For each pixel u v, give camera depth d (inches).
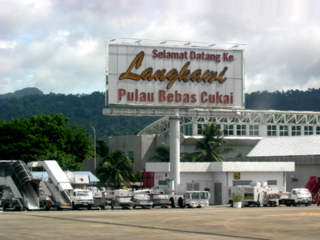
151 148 4463.6
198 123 4503.0
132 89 2443.4
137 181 4097.0
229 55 2583.7
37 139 3821.4
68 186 2191.2
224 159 3681.1
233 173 2709.2
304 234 1085.1
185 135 4623.5
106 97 2407.7
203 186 2731.3
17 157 3683.6
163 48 2491.4
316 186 2736.2
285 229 1186.6
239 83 2588.6
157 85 2475.4
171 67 2497.5
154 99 2468.0
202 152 3624.5
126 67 2440.9
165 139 4392.2
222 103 2556.6
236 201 2331.4
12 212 1979.6
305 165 3137.3
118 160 3629.4
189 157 3708.2
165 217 1582.2
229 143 4434.1
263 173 2795.3
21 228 1200.2
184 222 1378.0
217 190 2726.4
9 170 2234.3
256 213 1796.3
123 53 2442.2
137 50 2459.4
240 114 2605.8
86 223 1344.7
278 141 3722.9
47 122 4163.4
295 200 2409.0
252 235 1062.4
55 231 1127.0
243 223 1346.0
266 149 3698.3
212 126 3693.4
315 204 2672.2
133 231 1129.4
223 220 1450.5
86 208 2358.5
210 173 2775.6
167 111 2508.6
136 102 2442.2
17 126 3777.1
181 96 2502.5
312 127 5137.8
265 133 4862.2
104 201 2253.9
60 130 4097.0
